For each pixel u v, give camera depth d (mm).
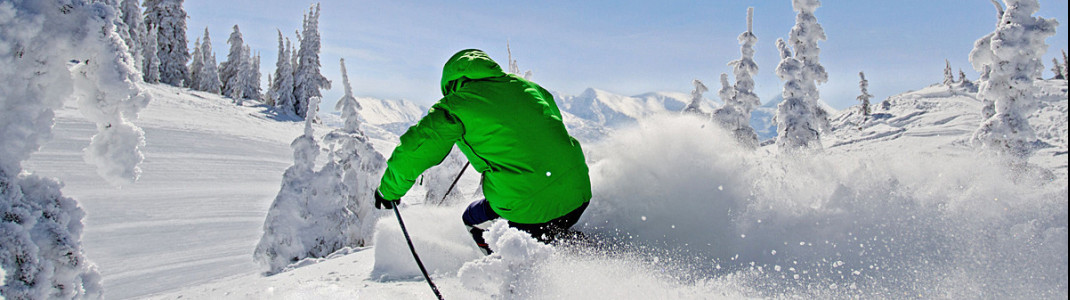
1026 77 10539
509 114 2861
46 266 1821
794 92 15094
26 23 1875
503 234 2385
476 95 2881
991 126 10867
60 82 2012
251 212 16328
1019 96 10695
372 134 53531
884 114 56281
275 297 3062
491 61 3014
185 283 9250
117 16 2148
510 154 2863
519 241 2340
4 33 1850
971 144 11188
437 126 2834
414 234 3984
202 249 11898
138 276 9688
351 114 10430
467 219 3369
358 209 10094
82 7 2018
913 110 55125
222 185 20312
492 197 2990
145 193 17266
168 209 15641
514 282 2355
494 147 2875
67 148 21266
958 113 49906
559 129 2990
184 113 36500
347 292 2984
